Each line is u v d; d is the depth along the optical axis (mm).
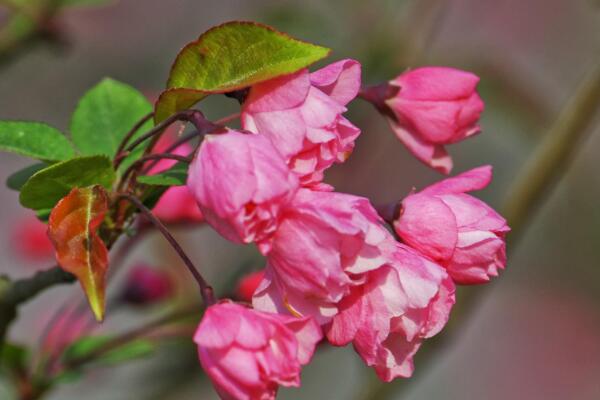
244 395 541
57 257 544
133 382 886
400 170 1084
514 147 1169
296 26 859
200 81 555
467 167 1166
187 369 794
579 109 733
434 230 568
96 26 1149
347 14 862
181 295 775
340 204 539
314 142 546
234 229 540
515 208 740
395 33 851
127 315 1003
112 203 568
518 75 840
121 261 689
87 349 674
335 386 1144
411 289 554
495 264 571
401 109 604
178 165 583
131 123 613
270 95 548
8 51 745
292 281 544
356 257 547
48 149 583
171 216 682
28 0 739
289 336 540
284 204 538
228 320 542
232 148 539
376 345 553
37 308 1169
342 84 562
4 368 663
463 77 599
